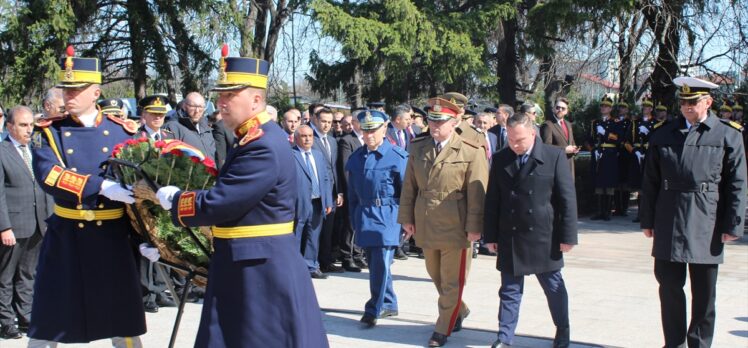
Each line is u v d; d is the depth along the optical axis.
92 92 4.84
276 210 3.88
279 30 24.53
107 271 4.77
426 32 17.98
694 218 5.44
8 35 17.34
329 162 9.58
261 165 3.77
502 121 10.59
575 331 6.69
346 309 7.54
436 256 6.42
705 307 5.57
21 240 6.64
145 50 18.75
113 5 19.16
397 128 9.59
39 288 4.77
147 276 7.29
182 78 19.64
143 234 4.55
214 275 3.89
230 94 3.82
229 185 3.74
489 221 6.03
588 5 17.05
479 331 6.73
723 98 17.20
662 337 6.50
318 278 9.25
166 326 6.85
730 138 5.44
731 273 9.47
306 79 23.75
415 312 7.44
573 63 19.30
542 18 17.75
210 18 18.97
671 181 5.52
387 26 17.88
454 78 19.38
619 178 14.60
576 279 9.03
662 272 5.65
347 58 20.70
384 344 6.32
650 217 5.73
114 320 4.79
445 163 6.20
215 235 3.93
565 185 5.83
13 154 6.62
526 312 7.41
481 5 19.36
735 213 5.38
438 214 6.22
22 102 17.72
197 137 8.00
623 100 16.77
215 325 3.83
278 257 3.86
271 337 3.81
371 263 6.88
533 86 21.81
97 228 4.75
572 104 21.98
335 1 19.33
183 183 4.36
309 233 9.14
